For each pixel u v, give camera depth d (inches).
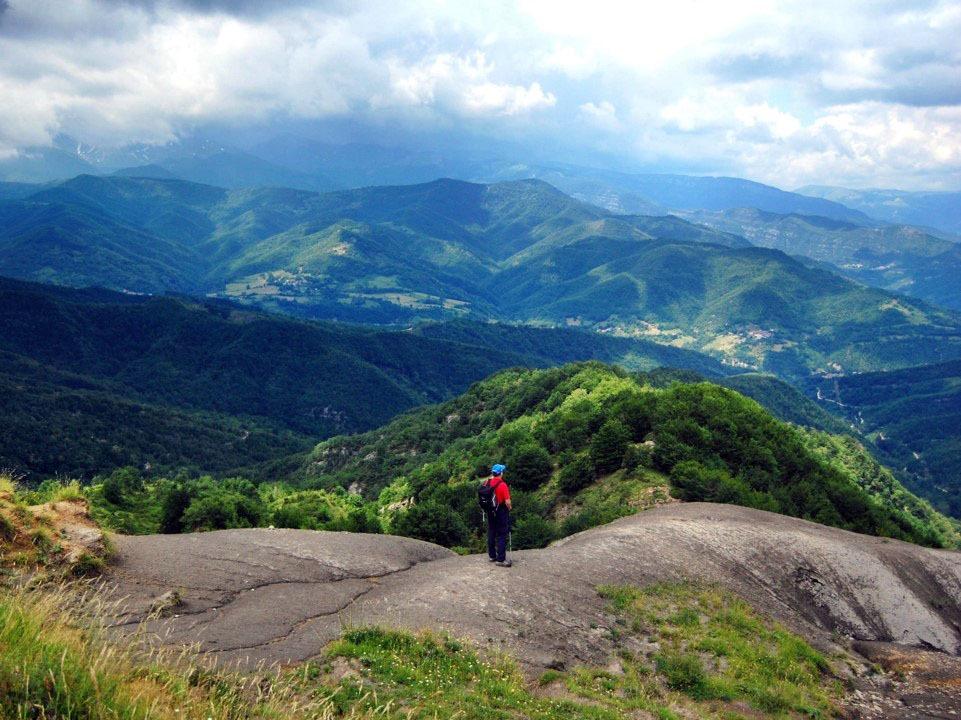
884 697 613.3
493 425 4943.4
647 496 1781.5
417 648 468.4
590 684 504.4
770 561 847.7
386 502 3720.5
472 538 1685.5
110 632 368.2
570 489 2151.8
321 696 360.2
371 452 5698.8
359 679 402.0
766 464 2033.7
